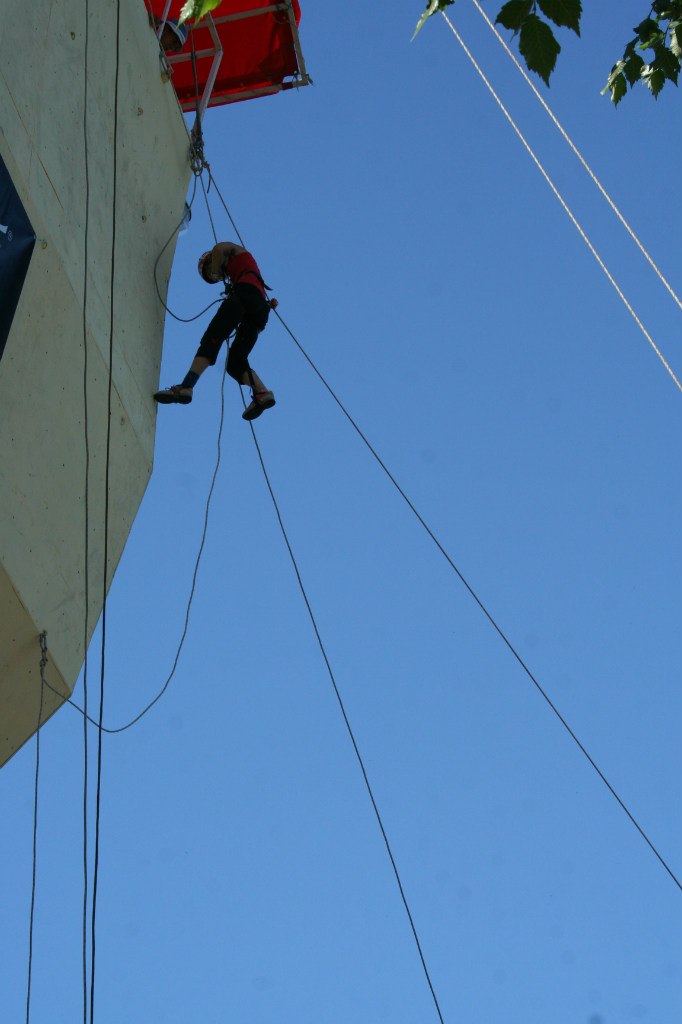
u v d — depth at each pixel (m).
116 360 16.34
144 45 18.44
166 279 18.59
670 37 12.20
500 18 10.11
